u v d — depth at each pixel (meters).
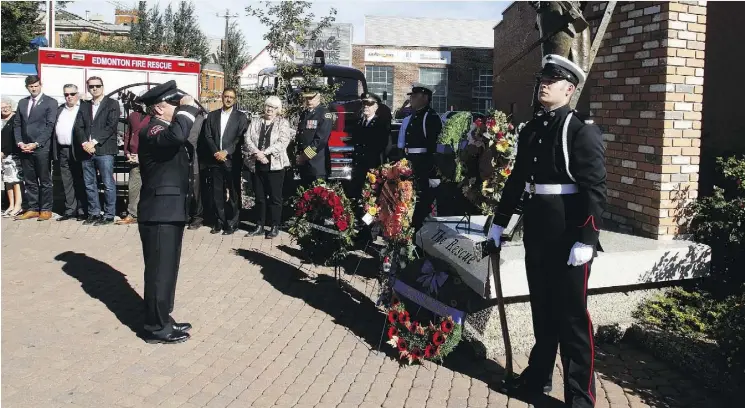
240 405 4.11
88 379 4.38
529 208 4.12
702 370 4.46
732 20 6.46
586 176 3.83
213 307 5.99
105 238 8.41
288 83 10.29
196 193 9.02
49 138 9.30
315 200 6.51
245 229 9.18
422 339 4.78
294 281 6.82
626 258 5.15
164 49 27.72
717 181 6.41
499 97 18.91
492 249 4.39
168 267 5.11
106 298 6.12
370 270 7.27
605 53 6.51
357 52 29.42
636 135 6.08
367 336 5.38
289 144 9.10
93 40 28.88
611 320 5.26
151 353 4.89
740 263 5.46
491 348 4.92
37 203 9.58
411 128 6.76
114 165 10.09
